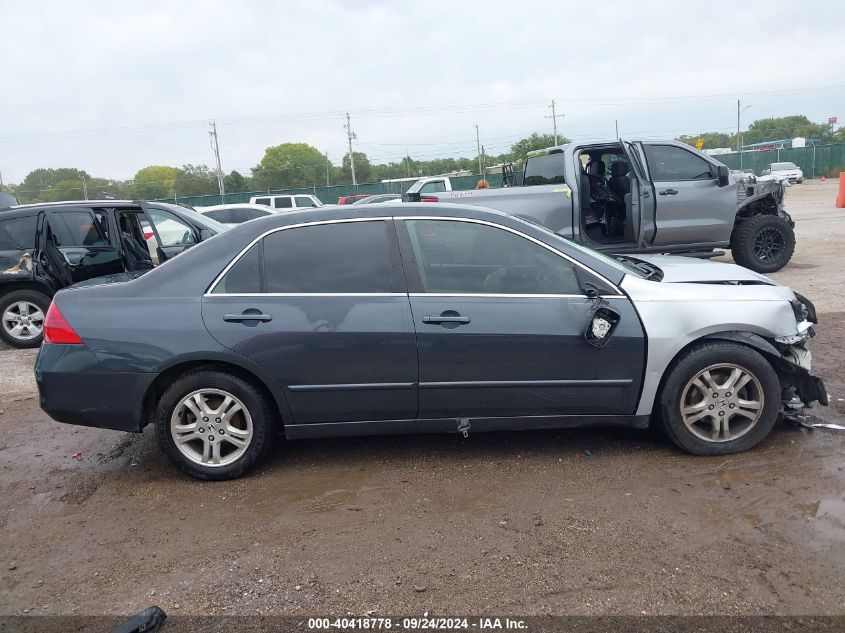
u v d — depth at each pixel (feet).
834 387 16.05
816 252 38.93
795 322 12.80
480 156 195.31
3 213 25.22
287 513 11.44
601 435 14.24
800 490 11.34
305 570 9.71
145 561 10.16
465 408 12.45
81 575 9.87
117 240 26.40
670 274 13.78
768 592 8.71
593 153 29.68
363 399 12.32
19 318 25.79
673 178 29.37
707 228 29.53
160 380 12.42
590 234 30.25
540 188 28.91
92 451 14.73
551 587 9.03
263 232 12.62
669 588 8.88
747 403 12.65
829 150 157.58
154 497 12.28
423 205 12.86
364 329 12.06
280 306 12.16
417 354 12.10
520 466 12.86
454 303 12.18
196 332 12.06
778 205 33.32
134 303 12.35
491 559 9.75
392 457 13.53
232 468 12.64
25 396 19.31
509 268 12.52
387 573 9.53
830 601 8.48
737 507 10.89
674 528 10.34
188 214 28.02
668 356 12.30
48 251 25.04
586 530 10.41
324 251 12.52
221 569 9.85
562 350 12.18
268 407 12.66
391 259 12.44
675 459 12.83
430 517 11.06
